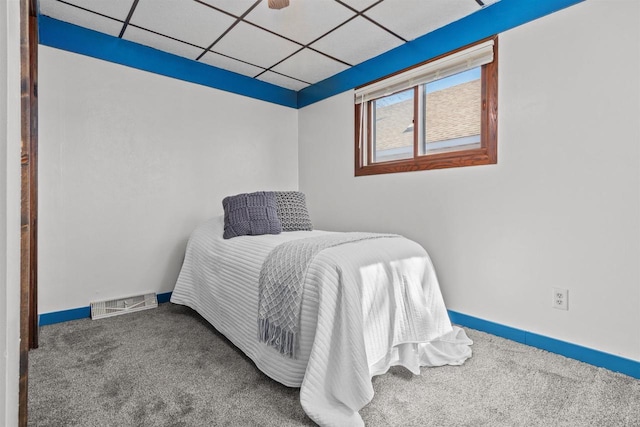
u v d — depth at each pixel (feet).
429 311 5.53
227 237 7.27
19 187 1.96
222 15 7.33
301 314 4.64
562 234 5.95
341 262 4.64
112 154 8.29
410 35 8.16
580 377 5.12
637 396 4.59
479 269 7.16
